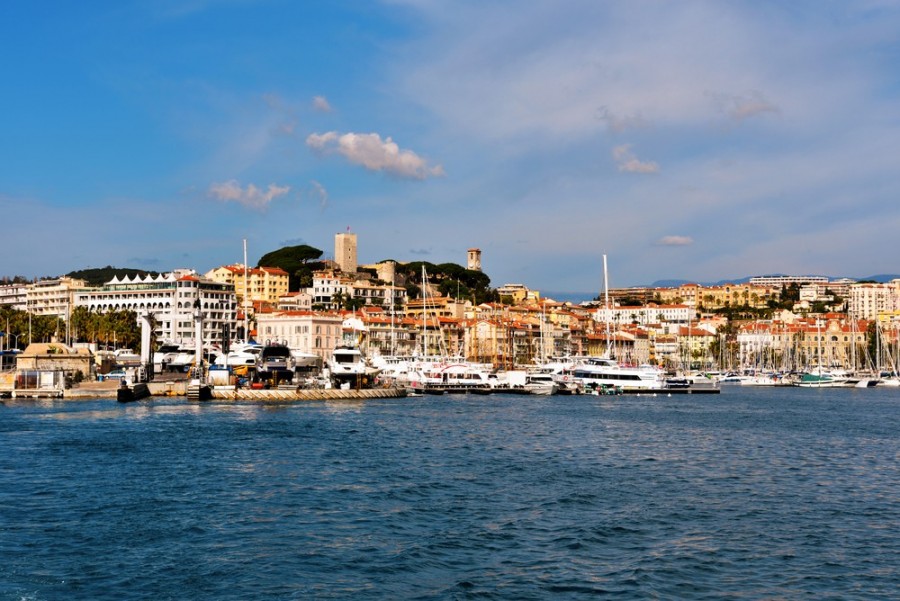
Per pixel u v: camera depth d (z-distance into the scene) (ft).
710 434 385.50
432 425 405.39
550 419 455.22
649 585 153.28
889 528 195.52
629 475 261.85
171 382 568.41
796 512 211.20
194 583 151.02
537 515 203.31
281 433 351.87
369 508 208.23
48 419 397.39
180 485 231.30
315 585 151.23
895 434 395.55
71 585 148.77
